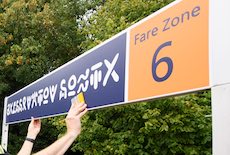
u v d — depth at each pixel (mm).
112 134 4773
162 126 4023
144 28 2627
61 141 1979
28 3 11312
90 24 8320
